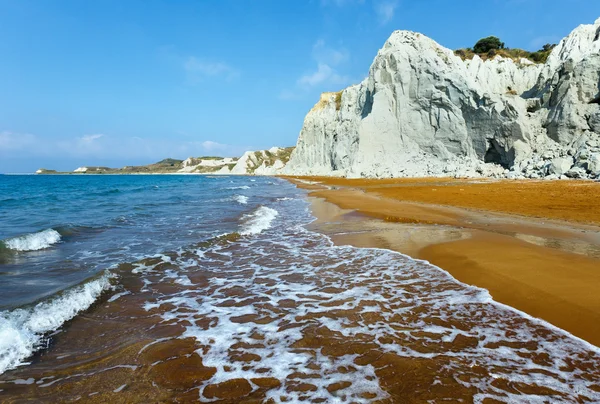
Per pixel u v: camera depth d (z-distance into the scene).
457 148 47.69
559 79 39.78
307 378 3.91
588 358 4.20
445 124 48.41
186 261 8.99
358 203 21.02
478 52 71.56
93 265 8.39
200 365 4.22
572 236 10.77
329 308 5.95
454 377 3.84
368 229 12.95
